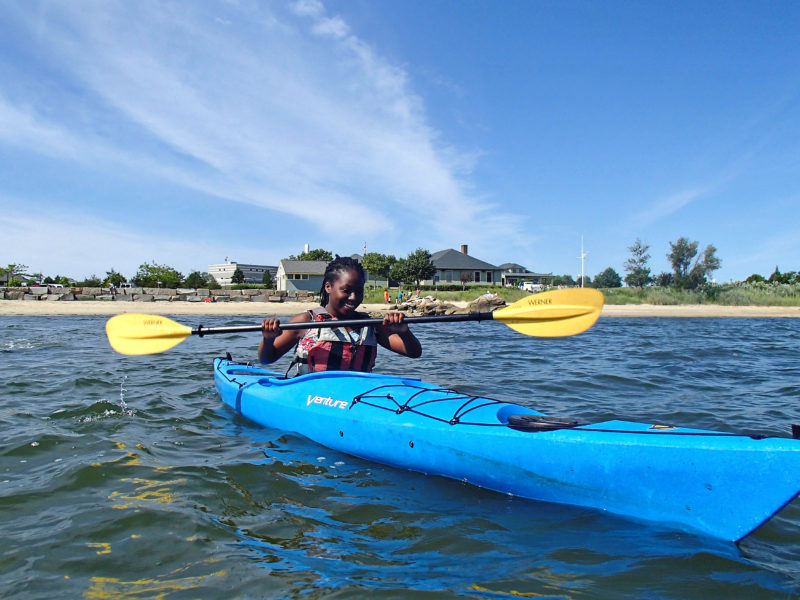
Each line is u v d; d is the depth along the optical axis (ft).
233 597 6.01
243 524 7.92
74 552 6.96
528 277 217.77
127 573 6.49
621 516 8.12
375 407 11.25
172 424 13.29
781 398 17.44
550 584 6.36
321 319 13.09
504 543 7.40
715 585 6.38
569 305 11.71
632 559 6.97
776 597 6.14
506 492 9.12
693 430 8.13
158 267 142.20
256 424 13.62
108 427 12.74
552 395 17.69
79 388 17.31
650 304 107.24
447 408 10.61
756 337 43.14
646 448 7.93
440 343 36.37
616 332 47.55
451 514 8.36
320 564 6.80
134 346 13.79
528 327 11.87
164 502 8.54
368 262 160.04
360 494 9.13
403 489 9.36
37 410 14.23
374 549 7.23
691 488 7.58
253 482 9.55
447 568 6.73
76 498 8.64
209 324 47.88
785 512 8.63
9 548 7.04
